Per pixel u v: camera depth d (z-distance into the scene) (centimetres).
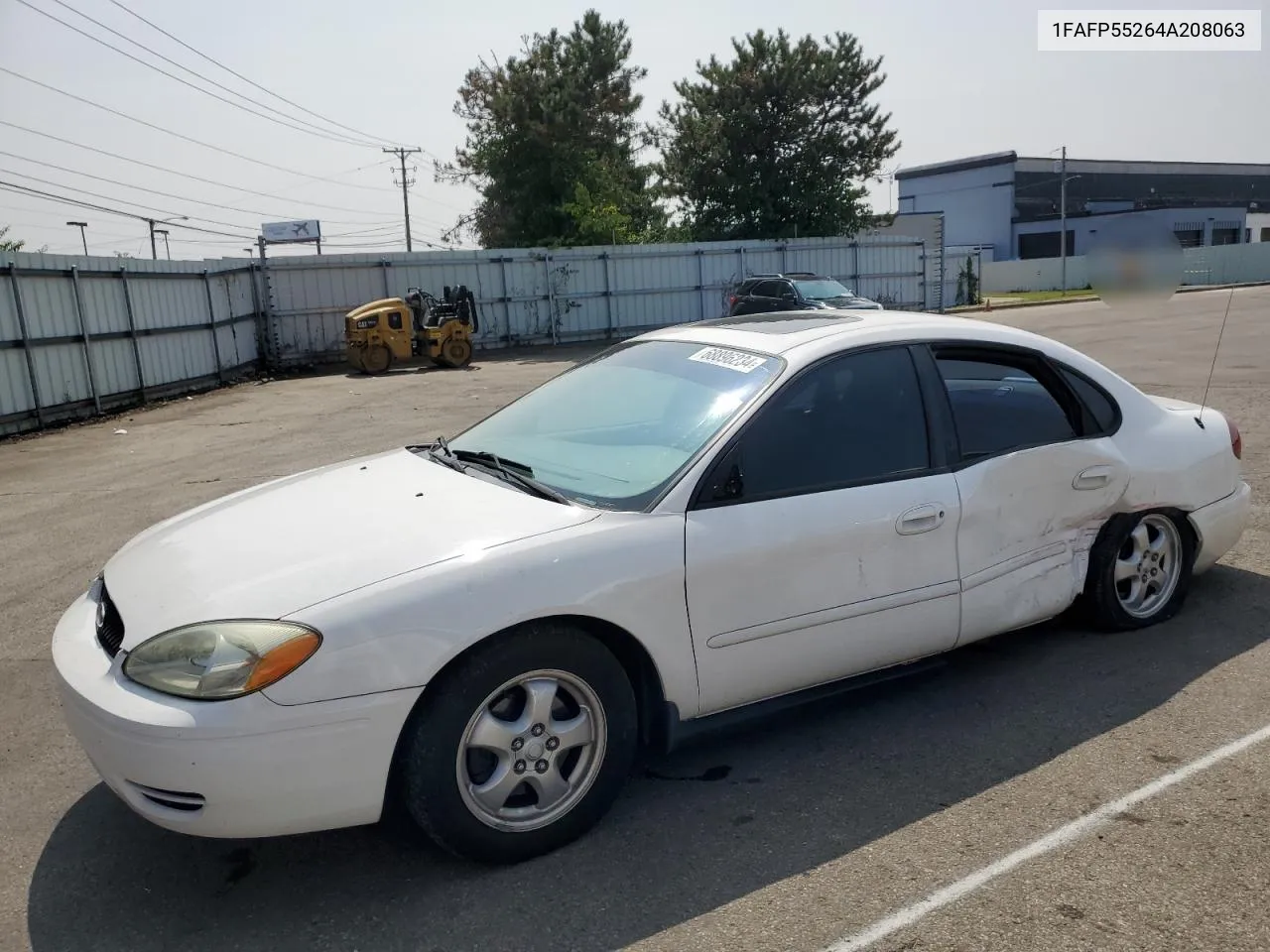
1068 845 298
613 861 300
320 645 267
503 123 3669
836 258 3056
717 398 359
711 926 267
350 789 273
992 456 389
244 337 2225
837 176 3778
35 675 467
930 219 4541
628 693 313
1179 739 360
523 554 295
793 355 366
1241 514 484
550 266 2706
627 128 4038
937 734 373
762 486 338
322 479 392
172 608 288
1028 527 399
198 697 263
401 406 1498
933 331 396
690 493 325
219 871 304
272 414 1492
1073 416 427
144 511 823
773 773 350
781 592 335
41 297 1434
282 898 288
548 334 2733
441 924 273
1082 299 3806
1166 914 265
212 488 907
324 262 2414
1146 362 1562
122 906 288
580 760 310
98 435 1340
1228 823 306
